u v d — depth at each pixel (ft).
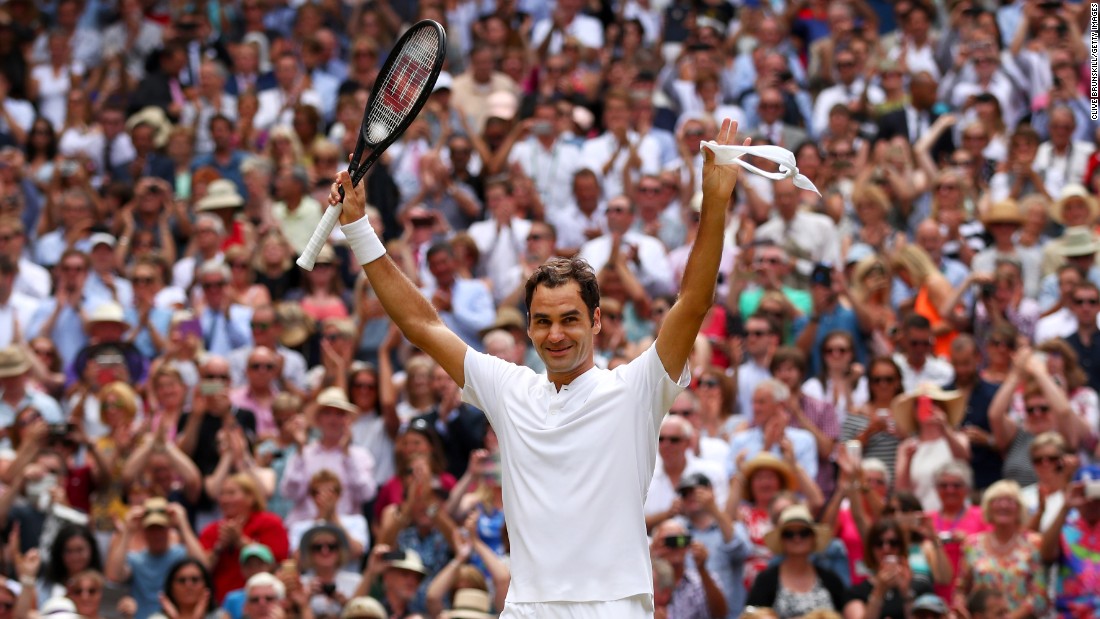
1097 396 148.05
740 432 137.69
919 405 136.46
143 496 130.82
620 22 223.30
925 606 113.70
